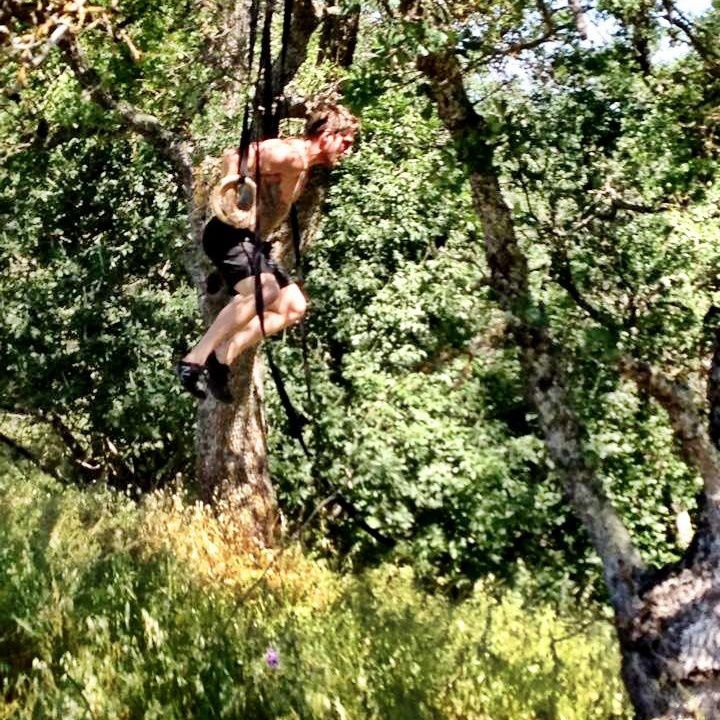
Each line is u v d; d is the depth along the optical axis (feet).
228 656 15.94
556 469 18.49
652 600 16.87
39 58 10.78
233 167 14.92
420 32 15.71
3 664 14.02
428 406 48.98
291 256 33.78
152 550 23.93
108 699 13.93
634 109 32.71
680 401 16.70
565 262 25.96
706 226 43.01
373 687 16.37
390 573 35.70
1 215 55.88
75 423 59.41
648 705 16.63
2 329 55.77
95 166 56.24
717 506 16.63
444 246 55.11
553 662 20.06
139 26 25.31
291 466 48.62
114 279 56.59
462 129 18.83
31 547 18.84
